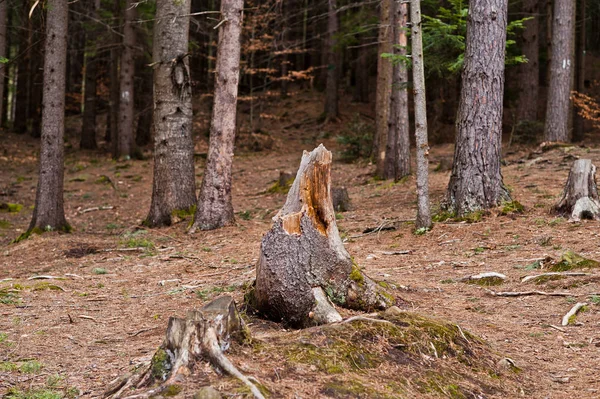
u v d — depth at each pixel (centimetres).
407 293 768
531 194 1346
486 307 728
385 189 1744
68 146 3331
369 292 591
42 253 1296
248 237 1279
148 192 2239
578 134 2786
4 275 1120
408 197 1570
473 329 639
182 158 1509
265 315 595
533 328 648
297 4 4012
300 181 591
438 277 868
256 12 2939
